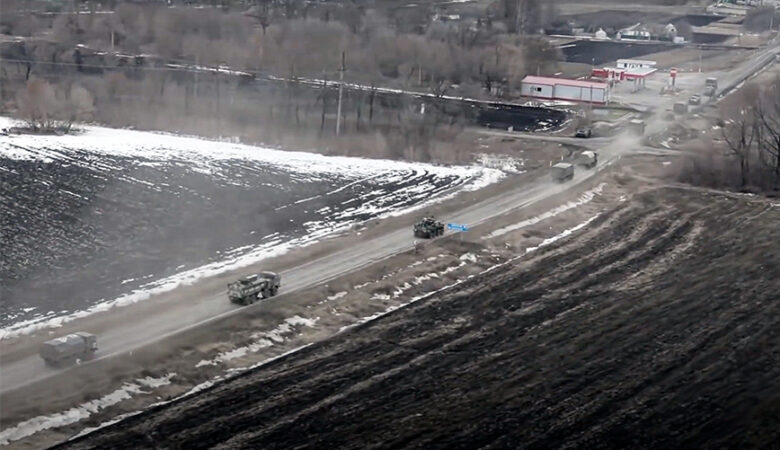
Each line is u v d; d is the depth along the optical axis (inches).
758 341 6535.4
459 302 7086.6
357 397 5585.6
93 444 4950.8
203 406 5398.6
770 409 5625.0
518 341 6432.1
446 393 5679.1
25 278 7185.0
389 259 7647.6
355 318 6688.0
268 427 5211.6
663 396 5748.0
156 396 5452.8
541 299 7199.8
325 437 5147.6
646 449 5167.3
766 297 7327.8
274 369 5876.0
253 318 6402.6
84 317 6299.2
